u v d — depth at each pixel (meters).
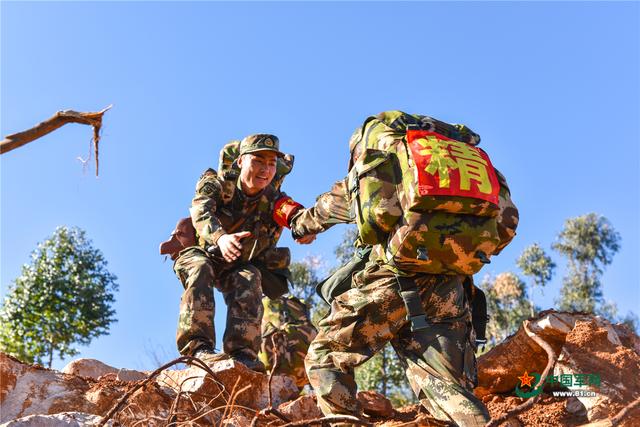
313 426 3.96
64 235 18.22
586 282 26.45
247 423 4.28
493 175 3.87
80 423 3.33
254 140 5.57
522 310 19.97
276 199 5.75
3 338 17.02
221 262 5.71
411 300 3.77
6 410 4.04
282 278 5.95
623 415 2.87
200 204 5.48
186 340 5.39
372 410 4.68
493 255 4.11
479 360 5.03
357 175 3.84
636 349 4.97
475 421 3.55
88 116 2.69
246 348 5.51
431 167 3.70
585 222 27.42
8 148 2.61
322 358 3.98
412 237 3.65
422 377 3.76
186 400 4.43
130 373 4.95
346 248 15.89
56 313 17.33
